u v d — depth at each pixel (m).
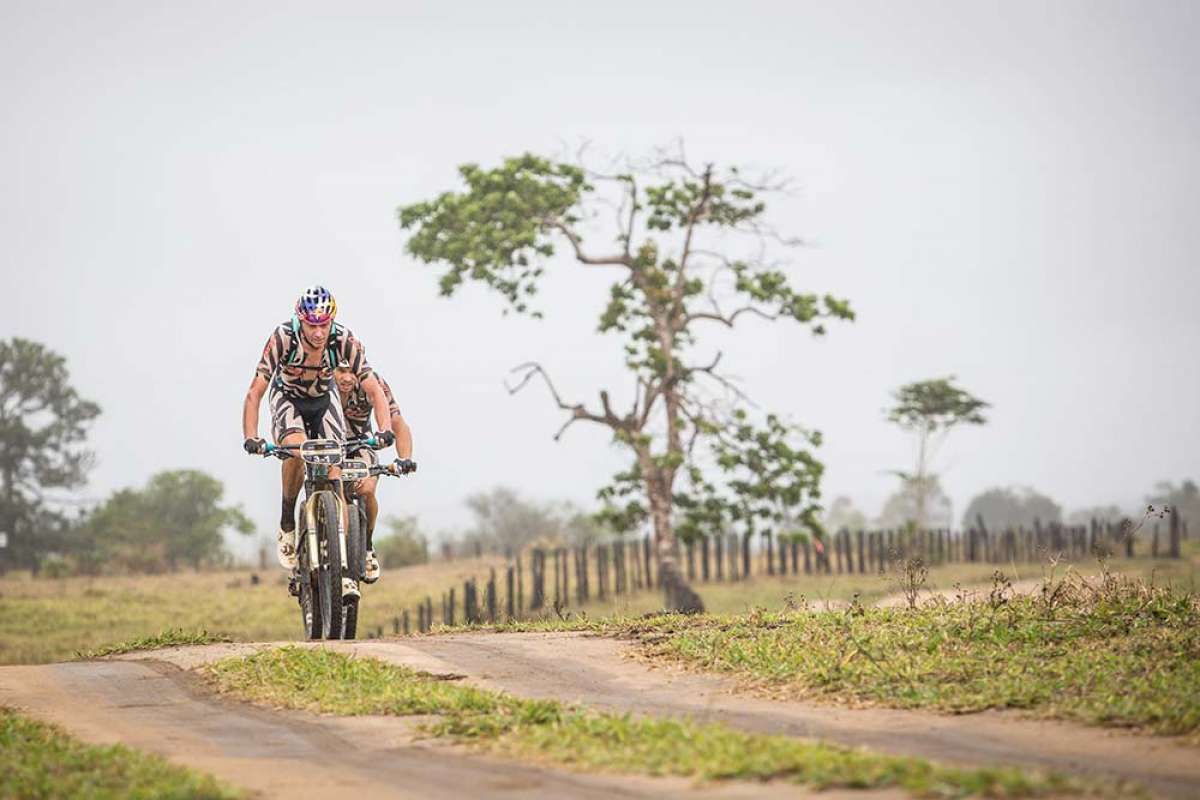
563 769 17.41
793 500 95.62
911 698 21.20
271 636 81.75
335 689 23.98
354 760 18.69
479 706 21.52
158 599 107.12
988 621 27.02
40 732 21.03
